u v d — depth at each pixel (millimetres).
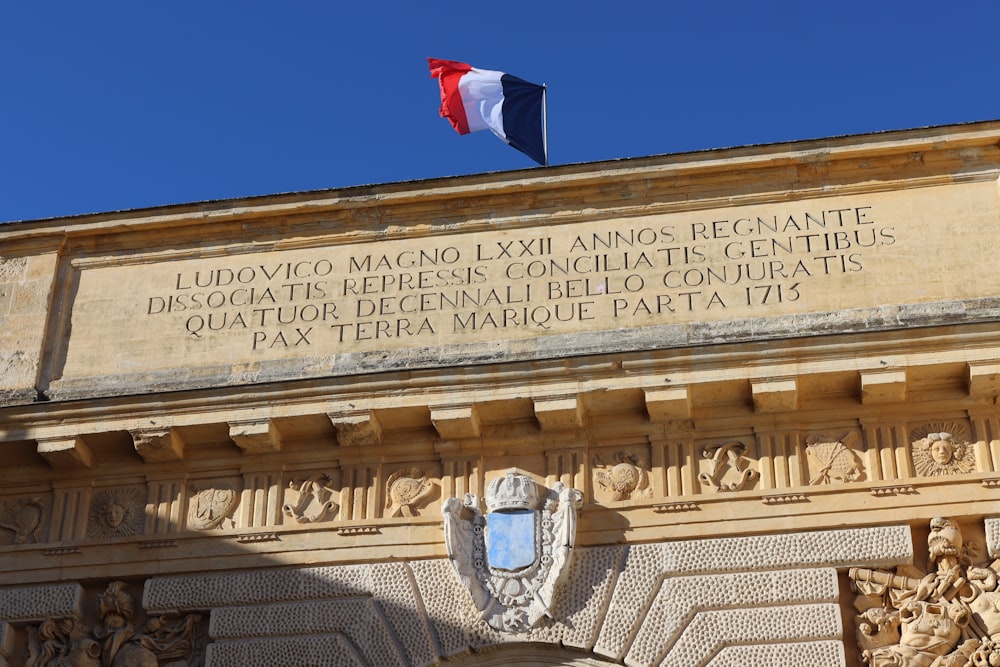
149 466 31547
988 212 31672
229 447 31422
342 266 33094
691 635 28719
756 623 28672
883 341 29375
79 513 31391
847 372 29438
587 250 32406
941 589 28516
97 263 34031
